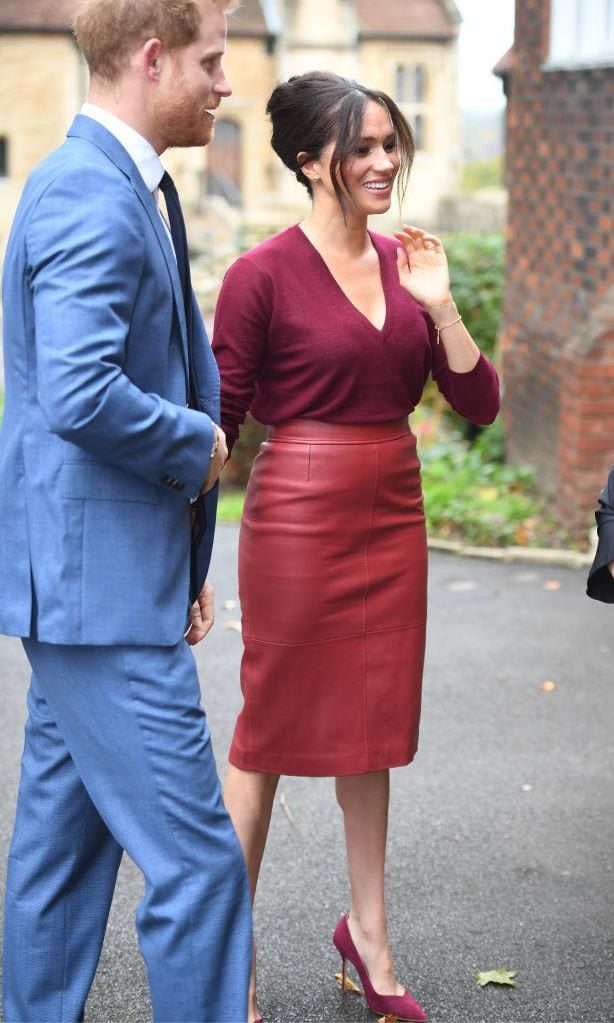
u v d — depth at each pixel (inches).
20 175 1692.9
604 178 281.6
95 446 89.3
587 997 124.2
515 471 333.7
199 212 1804.9
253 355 114.4
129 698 95.3
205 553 105.9
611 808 165.3
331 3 1915.6
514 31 332.2
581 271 295.7
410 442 119.3
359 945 122.6
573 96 296.4
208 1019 96.4
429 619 244.1
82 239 88.0
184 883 95.8
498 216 1400.1
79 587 93.7
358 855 122.6
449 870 149.3
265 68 1914.4
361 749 118.0
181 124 96.4
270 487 116.4
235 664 221.6
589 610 249.0
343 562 115.8
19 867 104.5
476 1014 121.7
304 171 114.7
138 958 131.9
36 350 91.6
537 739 188.4
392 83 2025.1
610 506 110.9
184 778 96.0
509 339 345.7
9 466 96.0
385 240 120.3
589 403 291.6
